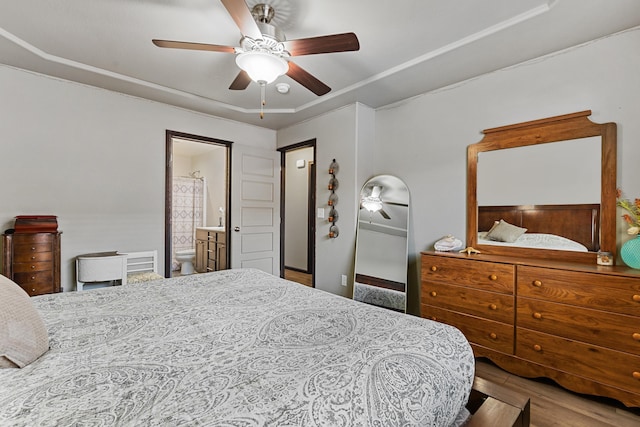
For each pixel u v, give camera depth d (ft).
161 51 7.89
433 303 8.55
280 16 6.40
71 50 7.86
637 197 6.54
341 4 6.02
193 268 18.72
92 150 9.95
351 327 3.97
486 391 3.89
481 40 7.07
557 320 6.40
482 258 7.69
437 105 9.93
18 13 6.37
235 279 6.57
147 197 11.07
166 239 11.51
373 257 10.84
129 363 2.98
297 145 13.83
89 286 9.71
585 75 7.18
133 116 10.75
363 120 11.41
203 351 3.26
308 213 18.26
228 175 13.41
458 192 9.41
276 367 2.91
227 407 2.28
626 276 5.59
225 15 6.40
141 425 2.08
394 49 7.70
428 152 10.18
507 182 8.38
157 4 6.07
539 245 7.75
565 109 7.46
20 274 8.07
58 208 9.39
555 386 6.64
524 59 7.95
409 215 10.54
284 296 5.37
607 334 5.79
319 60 8.26
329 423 2.22
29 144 8.92
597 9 5.94
